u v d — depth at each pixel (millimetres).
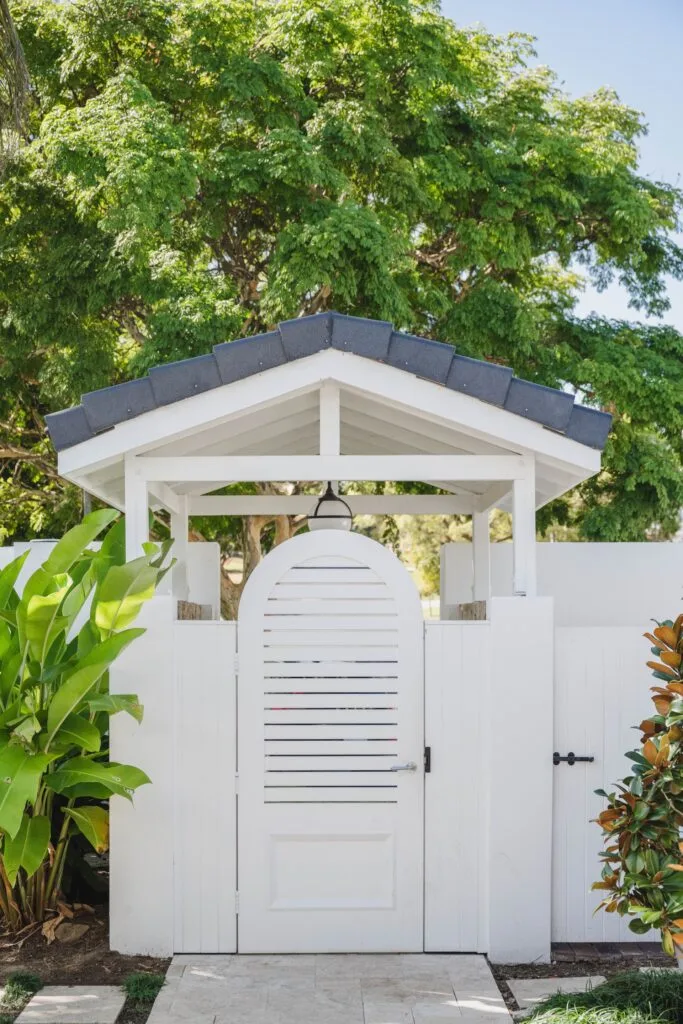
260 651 5965
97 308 13797
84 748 5660
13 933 6090
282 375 5980
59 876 6281
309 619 5988
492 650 5934
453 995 5215
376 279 13172
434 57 14391
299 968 5641
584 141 16312
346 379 5969
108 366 14367
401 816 5926
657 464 15000
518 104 16188
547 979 5496
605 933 6039
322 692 5969
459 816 5934
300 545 6012
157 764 5883
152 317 13242
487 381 5957
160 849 5855
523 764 5902
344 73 14406
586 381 14867
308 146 13234
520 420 6023
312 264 12789
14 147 8438
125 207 12484
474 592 9281
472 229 14797
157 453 6629
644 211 15586
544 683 5930
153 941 5840
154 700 5906
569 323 16062
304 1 13875
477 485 8773
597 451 6070
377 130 13805
